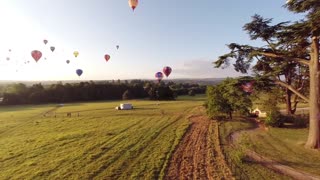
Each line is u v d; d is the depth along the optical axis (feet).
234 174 52.60
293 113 134.00
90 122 141.59
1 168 60.64
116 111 201.57
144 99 354.74
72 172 55.52
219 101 136.15
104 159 64.69
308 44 81.71
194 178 50.67
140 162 61.31
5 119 167.94
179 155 67.36
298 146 76.54
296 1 66.85
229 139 88.84
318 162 60.39
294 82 128.98
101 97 370.73
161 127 115.75
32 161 65.67
